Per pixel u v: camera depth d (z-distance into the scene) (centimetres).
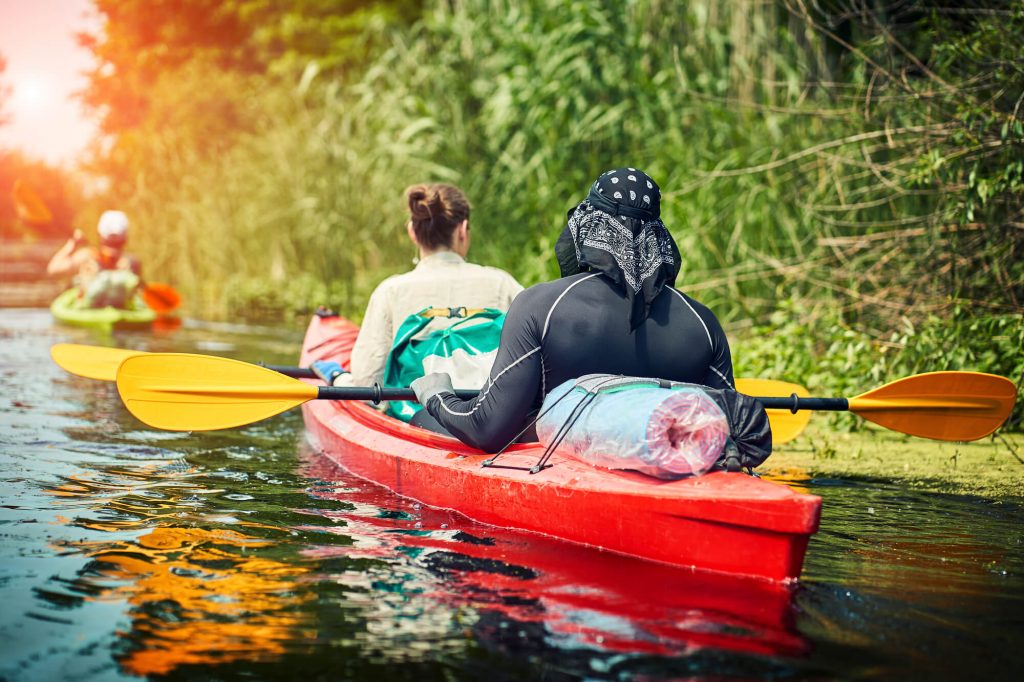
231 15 2738
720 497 261
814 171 686
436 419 344
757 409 289
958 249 559
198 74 2223
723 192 756
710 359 306
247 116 2014
